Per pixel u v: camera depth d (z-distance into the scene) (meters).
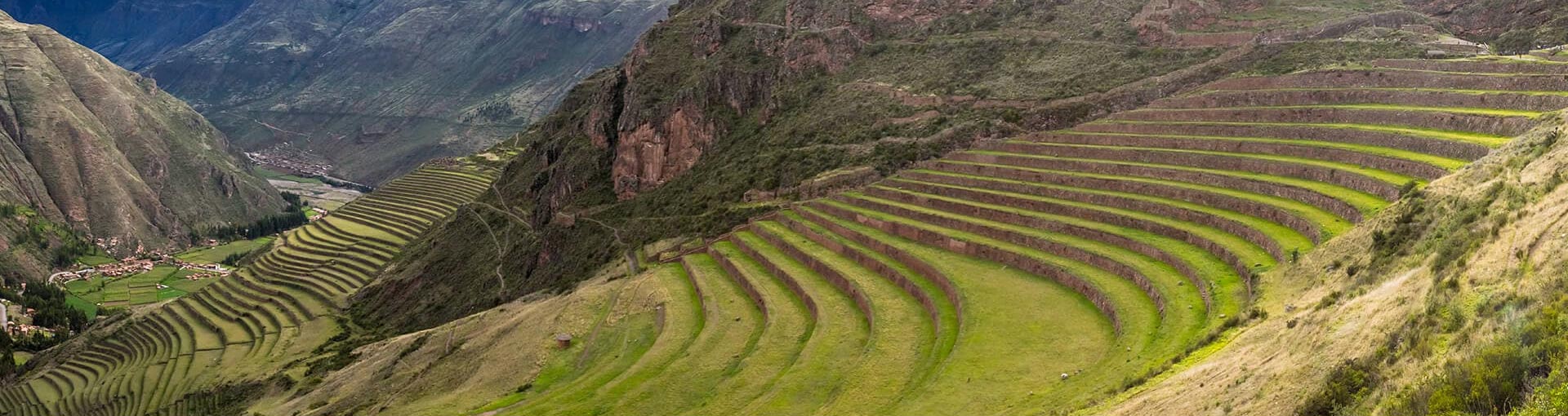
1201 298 49.41
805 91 121.88
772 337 60.12
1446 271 32.03
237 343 124.00
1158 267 55.88
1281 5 102.00
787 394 48.72
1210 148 73.25
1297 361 31.22
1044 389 42.00
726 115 124.12
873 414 43.66
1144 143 78.75
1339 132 67.19
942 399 42.59
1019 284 59.53
